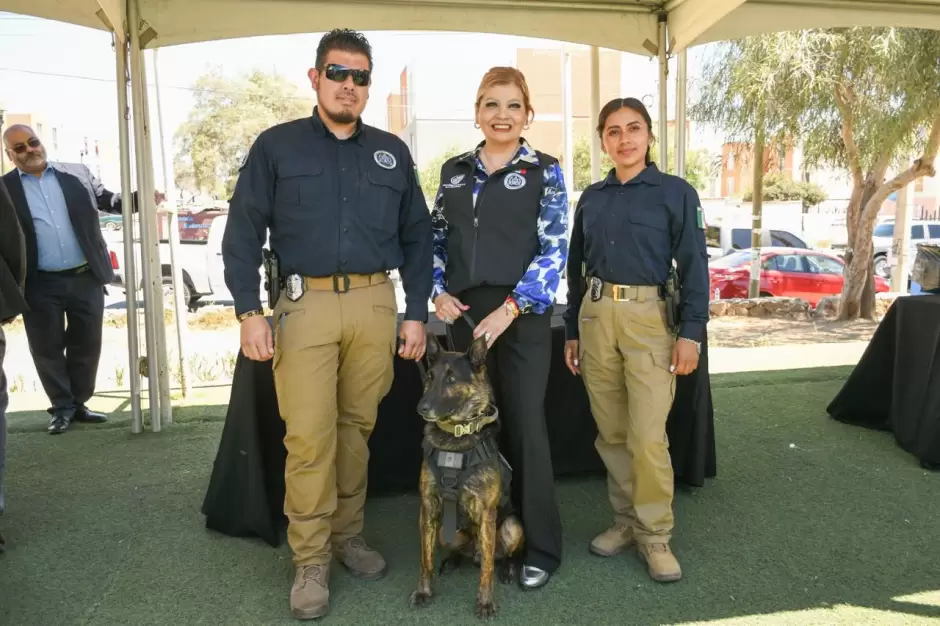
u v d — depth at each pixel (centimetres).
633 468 288
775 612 260
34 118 3703
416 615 260
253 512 315
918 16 522
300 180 253
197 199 2862
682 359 276
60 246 481
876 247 1803
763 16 499
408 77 3966
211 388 628
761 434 474
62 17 423
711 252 1543
